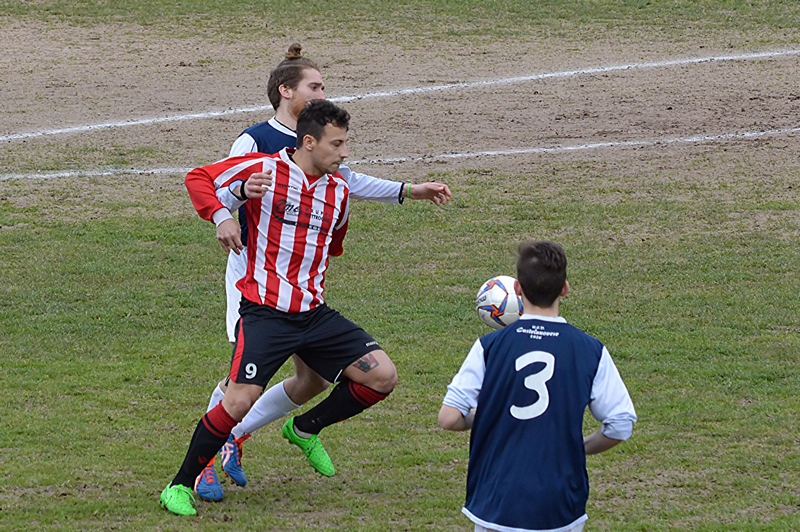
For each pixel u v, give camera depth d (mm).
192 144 52531
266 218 18422
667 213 42406
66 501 19250
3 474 20562
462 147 52281
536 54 69500
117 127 54938
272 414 20141
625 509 19422
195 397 25719
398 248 39062
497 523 13766
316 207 18562
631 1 80250
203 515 18828
